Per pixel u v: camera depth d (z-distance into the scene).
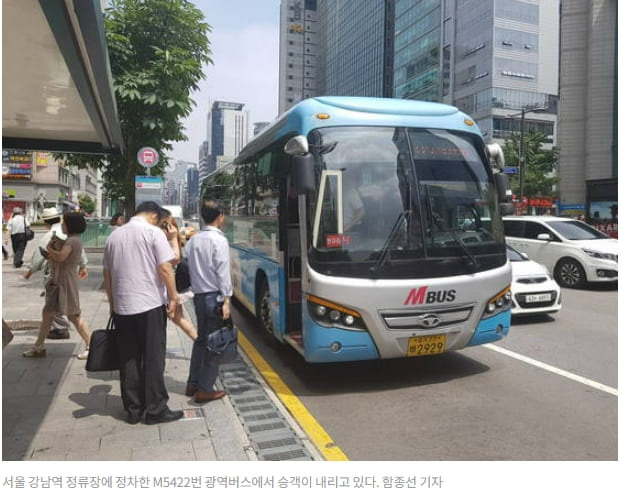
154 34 10.92
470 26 72.62
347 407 4.88
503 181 5.82
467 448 3.99
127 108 10.85
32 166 62.06
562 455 3.87
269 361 6.46
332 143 5.18
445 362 6.29
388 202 5.16
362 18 104.44
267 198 6.92
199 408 4.69
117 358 4.41
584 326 8.31
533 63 70.31
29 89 5.55
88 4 3.57
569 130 57.06
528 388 5.34
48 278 6.45
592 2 54.72
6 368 5.80
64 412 4.55
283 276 6.11
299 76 129.75
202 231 5.02
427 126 5.54
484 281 5.35
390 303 4.95
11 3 3.63
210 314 4.90
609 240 12.71
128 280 4.27
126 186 12.70
